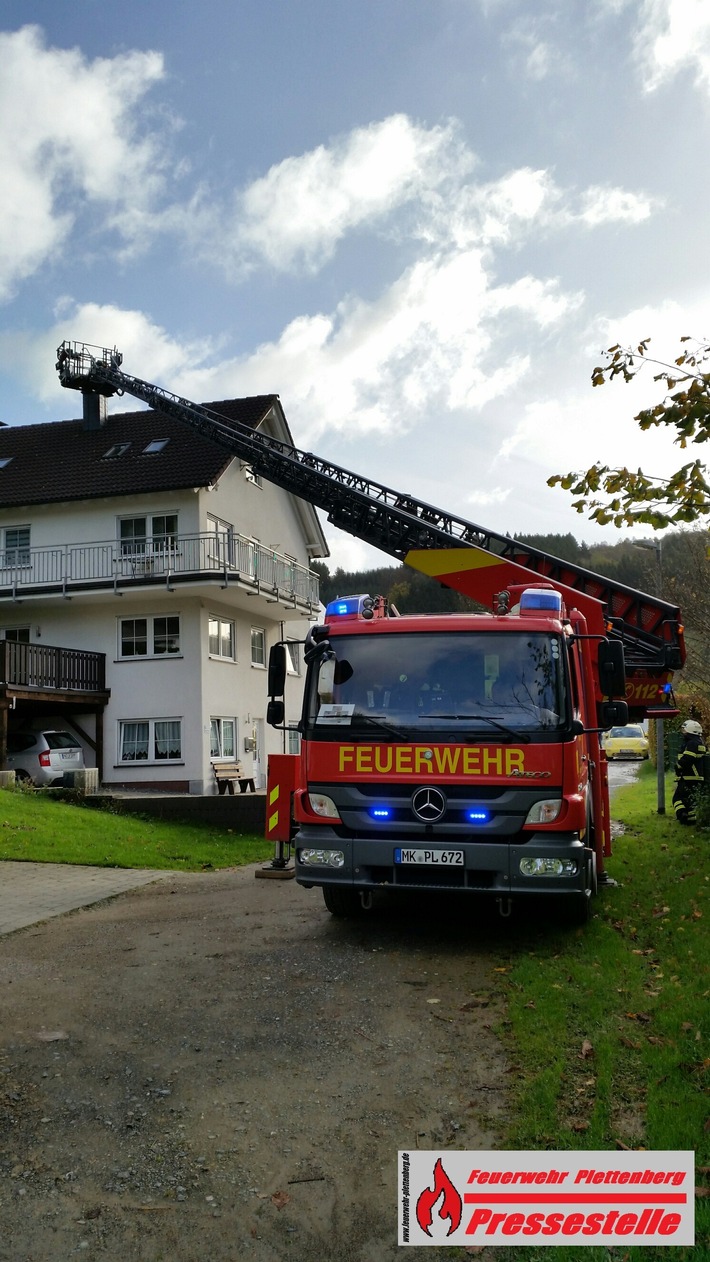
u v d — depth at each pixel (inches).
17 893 399.5
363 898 299.0
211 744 1019.9
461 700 279.1
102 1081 185.8
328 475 721.0
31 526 1085.8
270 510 1250.6
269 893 397.1
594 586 499.2
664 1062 178.9
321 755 285.0
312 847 282.0
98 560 1031.6
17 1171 151.5
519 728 271.3
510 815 267.4
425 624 291.3
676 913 304.2
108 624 1026.1
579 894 267.6
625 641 476.4
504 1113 168.2
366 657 291.1
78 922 344.5
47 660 922.1
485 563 410.3
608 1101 167.6
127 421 1230.9
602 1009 214.5
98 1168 152.6
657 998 218.2
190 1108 173.6
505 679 280.1
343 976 252.7
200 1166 153.1
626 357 239.0
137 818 694.5
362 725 282.2
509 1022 211.9
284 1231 136.5
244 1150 158.1
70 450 1181.7
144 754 1001.5
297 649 1306.6
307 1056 197.0
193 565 994.7
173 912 357.7
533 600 296.2
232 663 1076.5
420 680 284.2
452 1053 196.9
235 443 840.3
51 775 857.5
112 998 238.7
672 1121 155.7
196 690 992.2
